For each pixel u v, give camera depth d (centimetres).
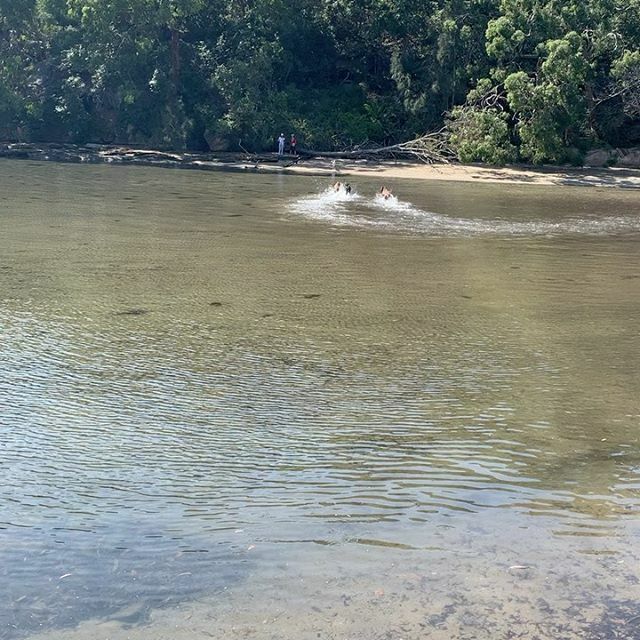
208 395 1052
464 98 5291
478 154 4725
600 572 609
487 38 5012
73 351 1245
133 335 1340
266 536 668
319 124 5450
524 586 591
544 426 934
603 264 2088
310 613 560
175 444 884
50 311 1481
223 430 927
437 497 743
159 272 1855
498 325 1440
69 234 2342
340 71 6047
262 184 3903
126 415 976
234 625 548
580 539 660
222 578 604
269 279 1808
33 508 726
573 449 863
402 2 5438
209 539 665
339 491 759
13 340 1294
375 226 2650
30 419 959
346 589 588
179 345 1288
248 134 5312
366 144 5338
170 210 2923
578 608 564
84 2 5353
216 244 2242
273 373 1150
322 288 1728
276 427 936
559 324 1453
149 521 700
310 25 5750
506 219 2920
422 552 639
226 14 5784
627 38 4994
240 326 1409
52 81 5775
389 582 596
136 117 5572
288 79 5891
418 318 1487
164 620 554
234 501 739
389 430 922
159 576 607
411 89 5331
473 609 563
